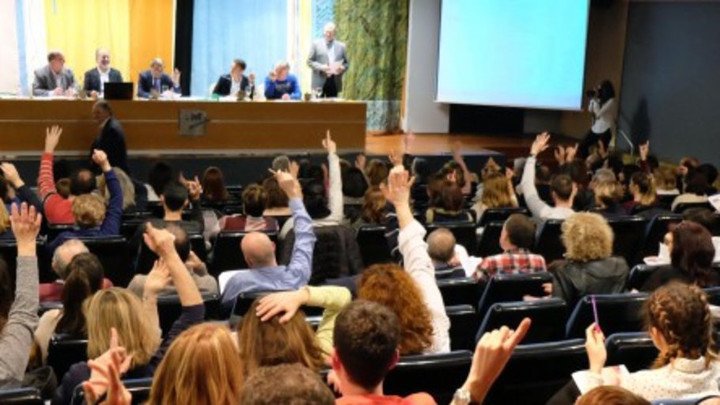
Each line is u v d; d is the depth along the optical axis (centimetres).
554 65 1193
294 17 1304
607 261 416
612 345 305
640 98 1245
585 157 1216
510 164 1196
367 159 1079
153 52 1256
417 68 1337
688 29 1144
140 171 974
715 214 534
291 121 1026
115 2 1228
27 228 293
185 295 281
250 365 227
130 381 248
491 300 416
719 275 440
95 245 493
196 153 996
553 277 420
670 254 406
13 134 923
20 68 1195
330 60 1105
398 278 284
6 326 281
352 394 194
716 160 1098
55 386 304
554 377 302
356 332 191
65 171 824
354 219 634
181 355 189
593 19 1338
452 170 784
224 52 1288
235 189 847
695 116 1135
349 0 1312
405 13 1335
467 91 1289
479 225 630
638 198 668
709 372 257
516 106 1241
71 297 325
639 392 256
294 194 402
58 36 1208
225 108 996
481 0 1255
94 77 1012
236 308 370
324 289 284
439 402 285
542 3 1195
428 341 285
